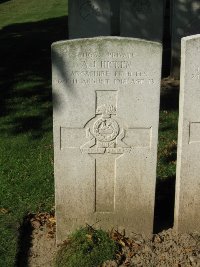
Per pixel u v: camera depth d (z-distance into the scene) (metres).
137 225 1.97
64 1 8.49
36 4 8.38
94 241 1.86
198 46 1.74
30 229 2.06
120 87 1.79
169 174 2.41
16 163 2.55
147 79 1.78
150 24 4.00
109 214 1.96
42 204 2.20
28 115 3.17
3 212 2.14
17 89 3.69
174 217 1.99
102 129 1.84
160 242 1.93
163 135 2.85
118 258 1.81
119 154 1.88
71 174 1.89
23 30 6.17
